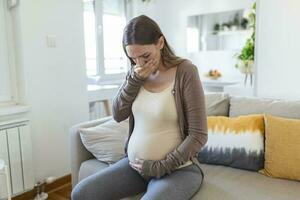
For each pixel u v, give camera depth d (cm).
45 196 223
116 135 174
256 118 163
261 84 214
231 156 161
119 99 133
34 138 226
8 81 217
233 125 166
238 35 421
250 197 126
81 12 252
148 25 117
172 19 429
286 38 197
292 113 163
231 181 143
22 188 213
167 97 122
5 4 211
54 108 238
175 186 114
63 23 238
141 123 129
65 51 241
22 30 211
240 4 393
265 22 205
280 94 205
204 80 411
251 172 156
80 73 255
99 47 333
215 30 437
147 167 121
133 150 130
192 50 446
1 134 198
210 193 130
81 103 259
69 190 239
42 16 222
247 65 316
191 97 119
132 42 116
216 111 188
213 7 414
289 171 143
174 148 124
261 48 210
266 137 155
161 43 122
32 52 219
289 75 199
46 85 230
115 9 349
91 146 173
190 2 429
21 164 211
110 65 349
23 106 214
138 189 135
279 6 197
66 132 248
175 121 124
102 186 128
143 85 130
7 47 214
